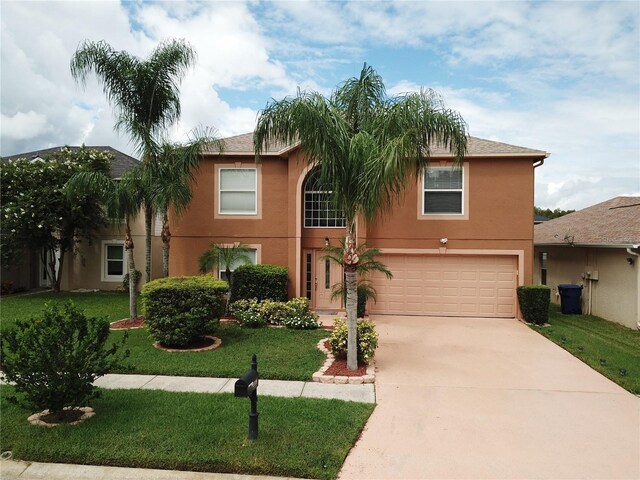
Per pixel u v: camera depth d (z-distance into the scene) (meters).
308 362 7.67
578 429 5.18
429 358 8.32
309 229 13.29
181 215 13.17
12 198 15.73
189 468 4.21
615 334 10.80
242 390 4.34
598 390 6.57
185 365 7.40
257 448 4.44
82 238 17.77
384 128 7.02
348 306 7.31
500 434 5.03
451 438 4.91
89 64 10.40
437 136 7.52
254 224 13.27
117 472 4.18
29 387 4.91
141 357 7.90
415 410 5.71
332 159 6.82
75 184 10.41
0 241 15.97
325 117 6.66
